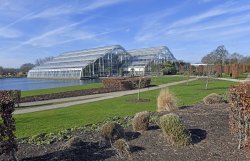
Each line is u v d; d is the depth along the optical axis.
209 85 36.41
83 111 16.39
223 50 71.69
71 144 8.27
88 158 7.19
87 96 26.84
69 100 23.84
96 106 18.64
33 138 9.40
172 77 61.91
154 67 77.25
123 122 12.12
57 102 22.70
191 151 7.61
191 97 22.59
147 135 9.12
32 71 100.88
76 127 11.37
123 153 7.43
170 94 14.99
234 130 8.16
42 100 24.25
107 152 7.59
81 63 80.81
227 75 62.12
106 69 82.19
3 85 58.66
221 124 10.05
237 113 7.93
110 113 15.31
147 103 19.89
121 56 86.38
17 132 10.94
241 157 7.05
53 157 7.30
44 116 15.02
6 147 6.59
